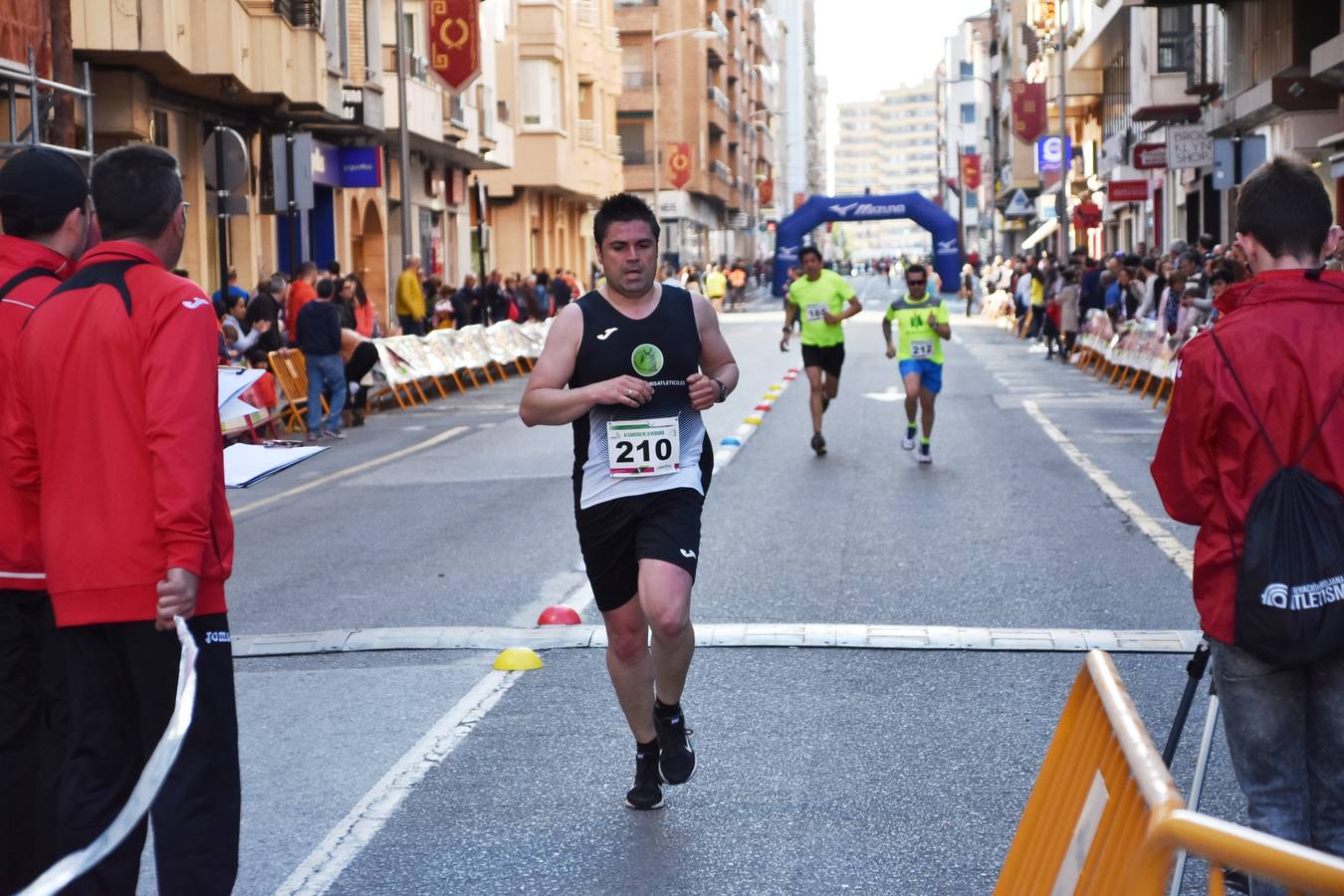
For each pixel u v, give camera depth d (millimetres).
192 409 5547
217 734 5785
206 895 5734
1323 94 41625
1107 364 40438
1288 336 5270
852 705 9695
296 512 19281
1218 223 55438
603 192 89625
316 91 38969
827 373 23203
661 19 121312
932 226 87875
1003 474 20797
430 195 64125
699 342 7664
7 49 23812
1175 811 3279
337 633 11766
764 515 17438
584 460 7672
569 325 7555
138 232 5832
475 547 15930
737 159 159875
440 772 8539
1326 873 3115
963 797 7980
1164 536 15586
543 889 6883
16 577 6113
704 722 9406
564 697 9984
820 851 7281
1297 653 5125
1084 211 77062
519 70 77312
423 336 40406
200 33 33344
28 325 5754
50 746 6188
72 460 5660
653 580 7328
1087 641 11086
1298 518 5164
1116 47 75125
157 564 5633
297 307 32594
